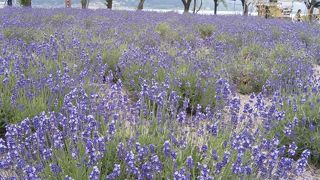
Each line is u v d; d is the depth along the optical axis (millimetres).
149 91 4762
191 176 3172
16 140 3359
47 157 3139
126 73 6426
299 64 7848
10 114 4504
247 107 4453
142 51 7977
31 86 5105
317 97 5281
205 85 5887
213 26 13461
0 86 4895
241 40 11070
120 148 3236
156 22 13555
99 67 6254
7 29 9383
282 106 4910
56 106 4578
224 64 7605
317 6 30484
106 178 2822
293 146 3547
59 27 10961
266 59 8469
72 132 3494
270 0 29781
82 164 3004
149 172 2949
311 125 4531
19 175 2908
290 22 17750
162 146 3502
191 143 3727
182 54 7645
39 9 17078
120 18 14203
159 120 3984
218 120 4375
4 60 5430
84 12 16500
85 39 8688
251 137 3836
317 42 12023
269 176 3240
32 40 8875
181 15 18625
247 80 7566
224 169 3199
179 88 5855
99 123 3895
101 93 5094
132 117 4203
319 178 4137
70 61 6508
